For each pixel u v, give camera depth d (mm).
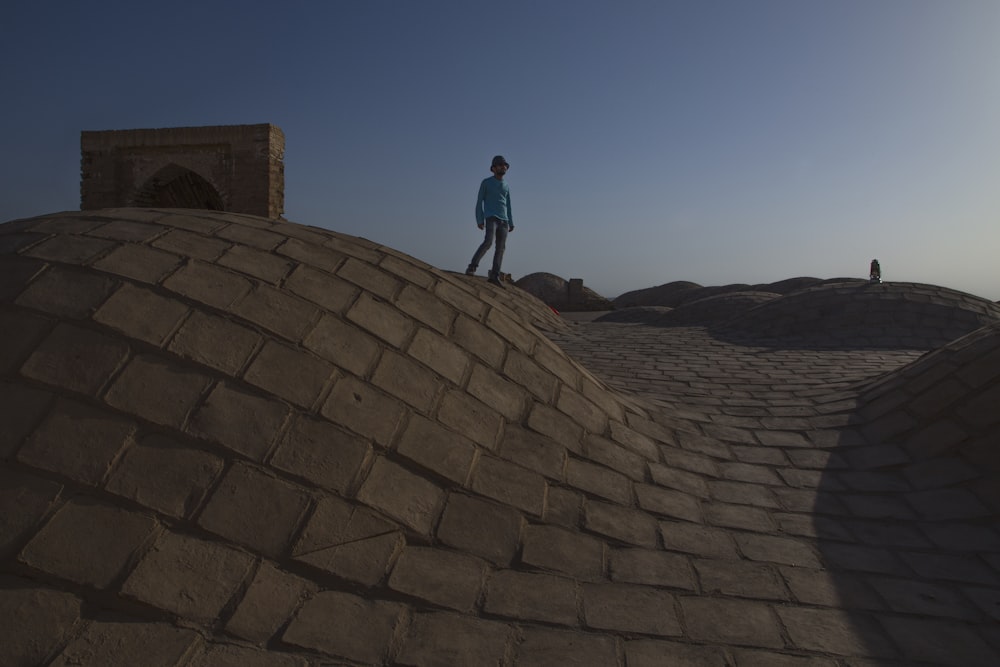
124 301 1944
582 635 1681
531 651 1598
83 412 1674
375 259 2854
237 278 2234
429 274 3047
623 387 4805
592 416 2980
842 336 7754
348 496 1861
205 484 1683
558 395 2924
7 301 1859
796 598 1952
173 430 1732
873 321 7887
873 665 1643
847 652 1690
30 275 1959
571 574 1958
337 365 2166
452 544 1927
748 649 1681
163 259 2172
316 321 2258
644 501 2506
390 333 2459
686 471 2902
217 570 1561
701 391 4789
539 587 1862
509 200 8609
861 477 3008
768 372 5625
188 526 1602
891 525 2527
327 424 1979
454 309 2873
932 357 3959
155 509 1589
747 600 1924
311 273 2467
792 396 4539
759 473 3027
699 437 3396
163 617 1445
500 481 2252
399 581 1742
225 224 2611
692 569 2086
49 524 1480
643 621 1769
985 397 3209
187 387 1830
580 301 22141
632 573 2020
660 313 15391
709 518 2492
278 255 2484
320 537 1736
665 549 2197
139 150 12242
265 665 1422
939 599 1981
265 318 2139
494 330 2963
